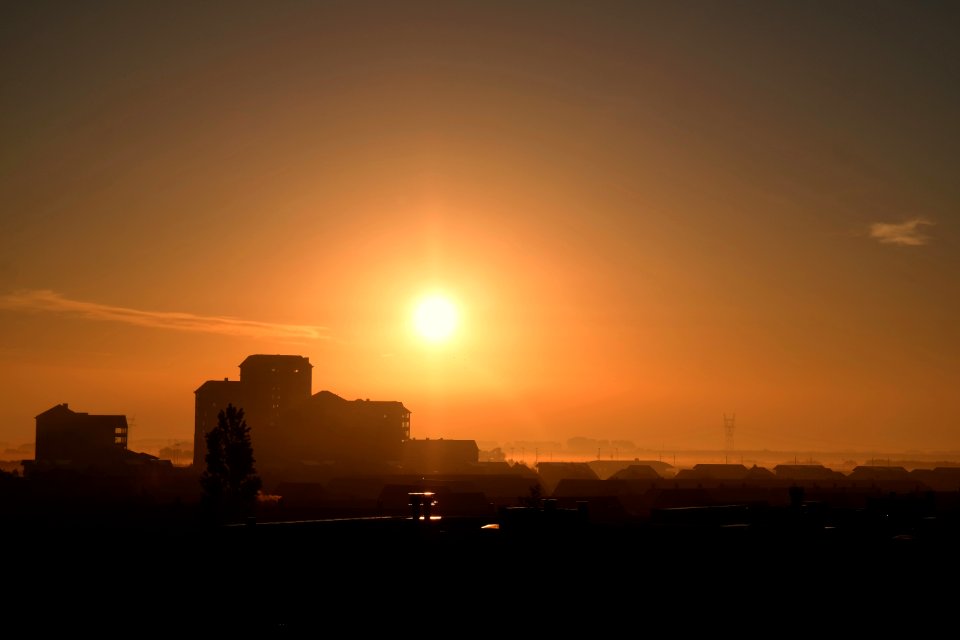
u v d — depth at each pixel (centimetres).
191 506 14500
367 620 5412
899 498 10362
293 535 6269
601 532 6378
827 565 5841
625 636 5281
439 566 5778
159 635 5259
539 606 5506
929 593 5622
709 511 8150
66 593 5666
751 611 5475
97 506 15338
